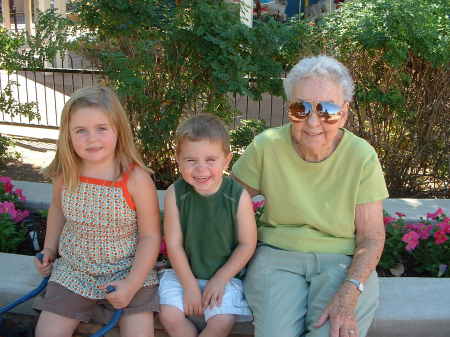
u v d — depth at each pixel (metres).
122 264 2.39
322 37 4.54
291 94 2.27
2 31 5.32
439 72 4.46
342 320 2.05
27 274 2.76
